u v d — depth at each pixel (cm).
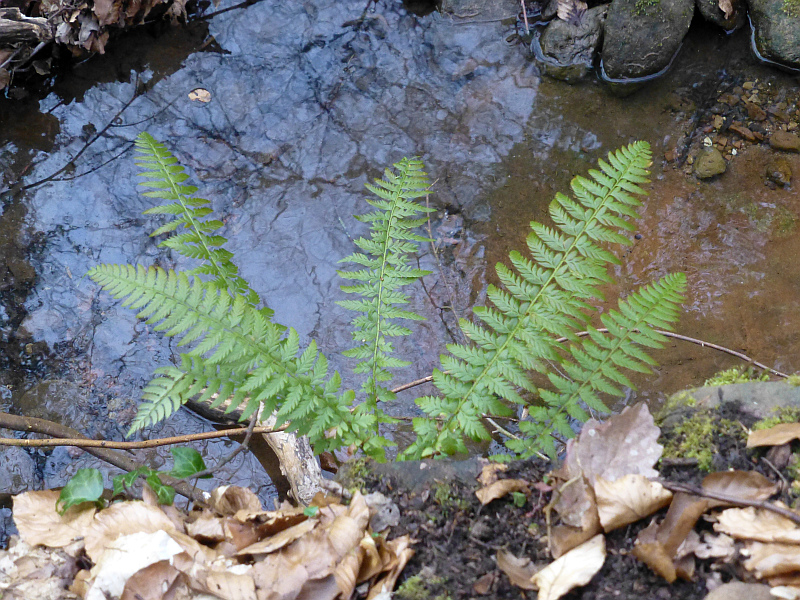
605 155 216
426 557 135
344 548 132
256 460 184
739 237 204
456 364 152
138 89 226
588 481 133
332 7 242
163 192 165
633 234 205
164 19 236
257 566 133
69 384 189
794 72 220
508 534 136
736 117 218
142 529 139
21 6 219
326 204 212
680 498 132
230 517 140
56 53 226
